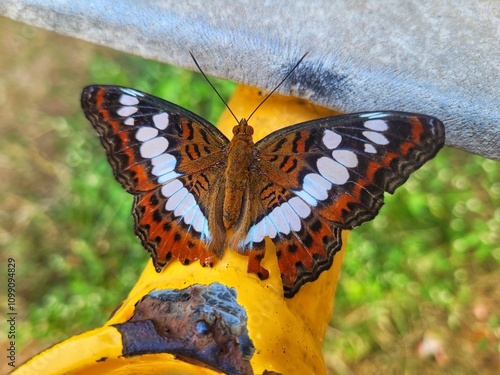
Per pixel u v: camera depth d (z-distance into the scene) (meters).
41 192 0.23
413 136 0.09
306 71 0.11
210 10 0.11
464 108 0.11
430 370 0.20
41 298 0.21
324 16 0.11
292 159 0.11
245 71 0.11
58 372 0.08
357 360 0.20
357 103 0.11
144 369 0.08
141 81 0.23
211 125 0.11
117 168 0.11
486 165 0.22
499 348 0.20
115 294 0.20
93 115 0.11
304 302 0.10
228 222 0.10
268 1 0.11
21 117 0.25
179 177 0.11
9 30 0.26
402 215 0.21
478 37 0.11
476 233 0.21
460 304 0.20
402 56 0.11
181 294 0.09
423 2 0.12
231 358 0.08
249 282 0.09
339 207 0.10
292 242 0.10
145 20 0.11
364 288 0.20
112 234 0.21
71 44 0.26
